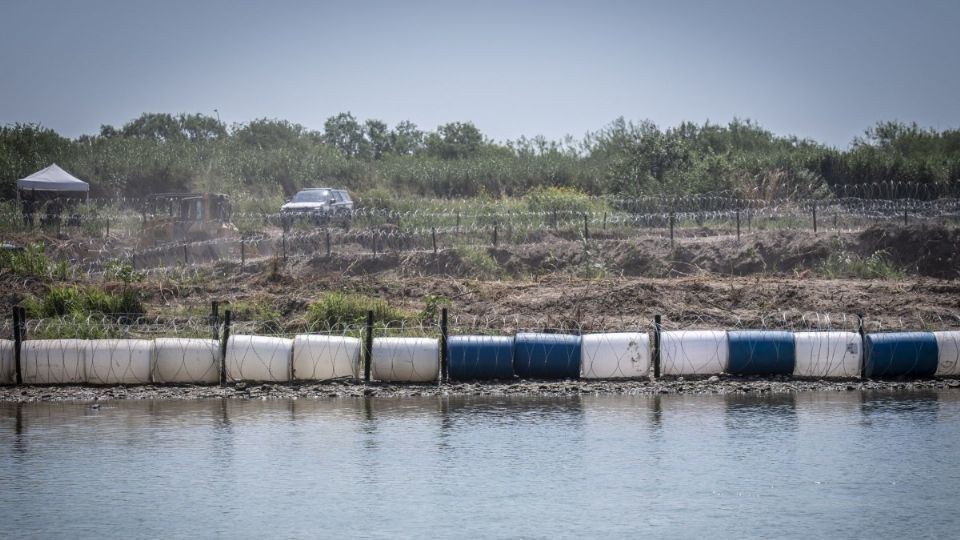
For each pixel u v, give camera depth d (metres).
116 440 46.50
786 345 58.06
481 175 139.38
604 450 44.66
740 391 56.00
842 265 81.12
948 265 81.50
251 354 57.41
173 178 131.00
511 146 177.75
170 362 57.44
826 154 127.31
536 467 42.38
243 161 140.12
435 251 85.19
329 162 145.75
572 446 45.28
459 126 185.25
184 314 69.00
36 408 52.88
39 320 65.06
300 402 54.16
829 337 58.16
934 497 38.91
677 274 82.62
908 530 35.66
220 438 46.81
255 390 56.53
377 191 124.94
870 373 58.16
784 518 36.81
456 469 42.22
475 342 57.88
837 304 69.62
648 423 49.16
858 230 89.50
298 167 142.75
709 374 58.50
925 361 57.59
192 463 43.09
